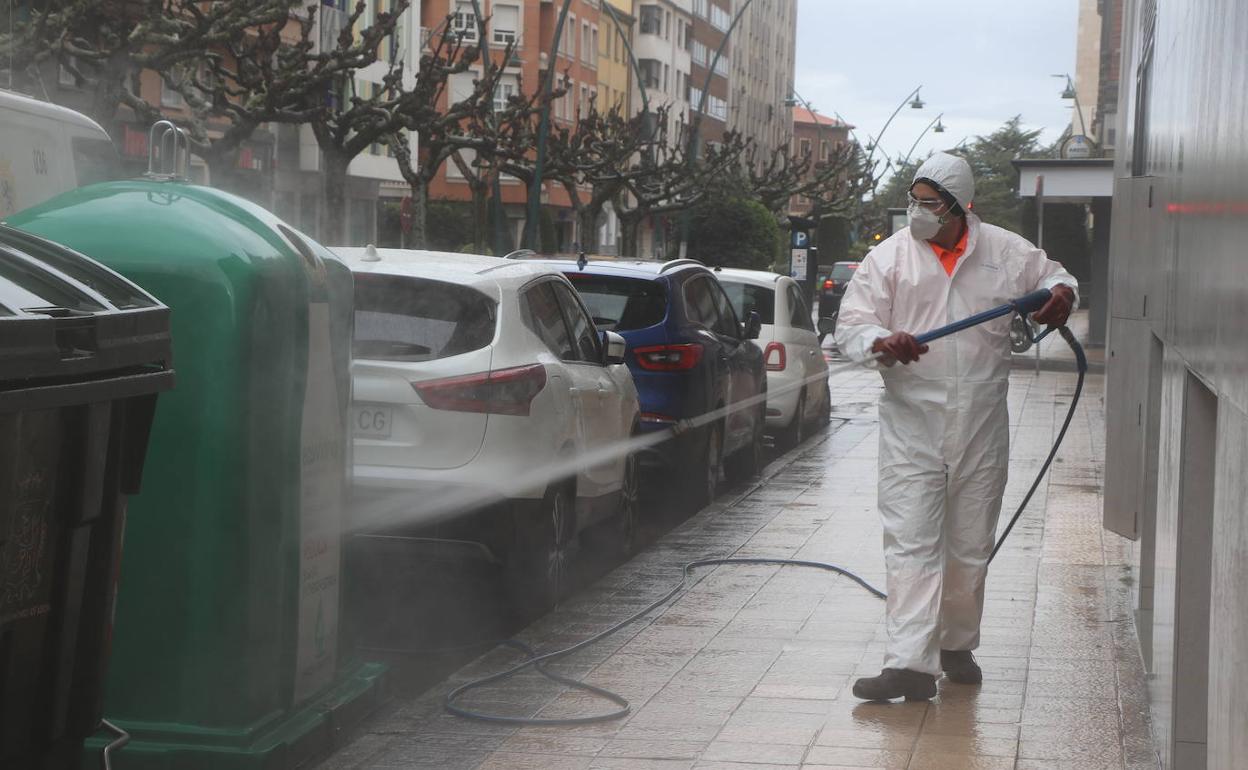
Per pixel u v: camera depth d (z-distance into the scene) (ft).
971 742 19.52
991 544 21.74
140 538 18.02
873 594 29.32
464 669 23.45
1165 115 21.98
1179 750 16.55
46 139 33.68
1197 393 16.17
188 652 17.98
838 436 63.16
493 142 121.80
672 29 351.46
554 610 28.19
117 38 72.23
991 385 21.08
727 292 57.77
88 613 13.34
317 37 172.76
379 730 20.20
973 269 21.01
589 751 19.17
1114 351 31.76
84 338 12.57
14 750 12.50
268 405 18.37
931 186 20.66
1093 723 20.38
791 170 266.98
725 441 44.04
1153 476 24.66
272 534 18.51
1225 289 12.89
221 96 86.63
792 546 34.81
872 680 21.27
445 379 26.02
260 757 17.78
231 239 18.20
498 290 27.45
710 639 25.44
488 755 19.06
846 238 289.74
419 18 226.58
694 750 19.21
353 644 21.77
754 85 446.60
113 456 13.37
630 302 39.50
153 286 17.99
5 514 11.69
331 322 19.95
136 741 17.90
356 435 26.13
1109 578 30.71
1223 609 12.95
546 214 271.90
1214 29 14.46
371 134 104.99
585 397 30.27
